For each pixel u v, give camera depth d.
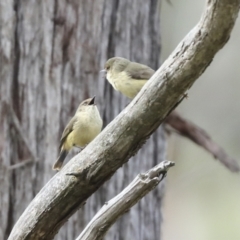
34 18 11.19
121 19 12.14
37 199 6.66
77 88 11.41
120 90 10.02
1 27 10.95
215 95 23.25
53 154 11.08
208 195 23.67
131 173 12.22
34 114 11.06
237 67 23.38
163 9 22.42
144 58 12.60
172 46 22.25
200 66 5.55
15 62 11.05
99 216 6.66
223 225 23.30
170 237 22.86
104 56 11.82
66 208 6.58
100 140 6.18
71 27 11.45
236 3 5.09
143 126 5.98
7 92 10.90
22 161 10.91
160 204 13.05
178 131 13.47
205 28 5.33
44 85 11.16
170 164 6.37
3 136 10.82
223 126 23.03
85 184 6.38
